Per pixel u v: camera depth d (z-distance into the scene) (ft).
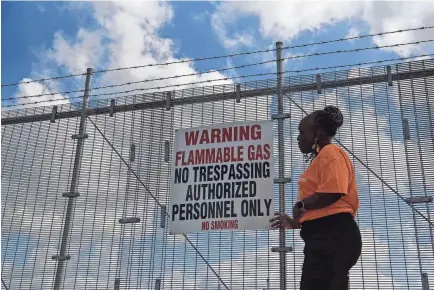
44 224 18.71
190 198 17.16
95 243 18.01
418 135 16.40
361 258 15.62
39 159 19.71
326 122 10.04
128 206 18.12
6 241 18.79
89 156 19.20
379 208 15.99
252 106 17.99
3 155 20.12
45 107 20.40
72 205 18.69
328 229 9.04
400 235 15.57
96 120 19.62
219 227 16.55
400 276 15.20
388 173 16.26
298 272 15.78
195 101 18.74
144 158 18.56
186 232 16.87
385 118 16.83
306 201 9.02
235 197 16.69
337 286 8.65
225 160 17.19
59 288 17.72
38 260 18.28
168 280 16.85
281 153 17.01
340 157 9.33
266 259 16.16
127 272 17.33
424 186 15.84
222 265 16.51
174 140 18.06
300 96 17.67
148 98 19.30
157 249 17.29
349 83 17.47
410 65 17.17
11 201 19.33
